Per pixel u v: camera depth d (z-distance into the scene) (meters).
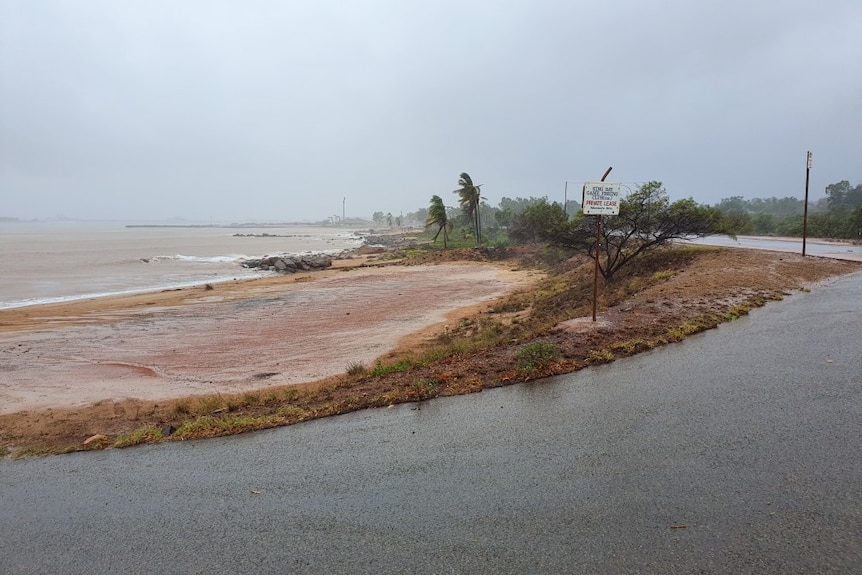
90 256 61.31
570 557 3.21
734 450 4.47
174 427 6.71
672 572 3.00
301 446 5.49
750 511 3.56
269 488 4.55
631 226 19.14
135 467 5.35
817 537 3.23
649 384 6.41
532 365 7.41
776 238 37.59
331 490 4.39
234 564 3.43
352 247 90.56
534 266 38.38
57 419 8.36
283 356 13.24
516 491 4.09
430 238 98.19
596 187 9.67
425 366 8.80
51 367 12.88
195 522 4.05
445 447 5.09
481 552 3.33
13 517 4.39
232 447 5.68
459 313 19.47
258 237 142.00
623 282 17.81
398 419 6.04
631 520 3.56
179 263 53.31
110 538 3.91
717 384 6.18
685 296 12.18
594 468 4.36
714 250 20.56
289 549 3.56
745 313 10.16
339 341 14.91
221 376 11.45
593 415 5.56
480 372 7.59
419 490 4.26
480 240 65.50
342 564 3.33
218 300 25.03
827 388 5.78
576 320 10.66
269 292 27.89
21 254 63.56
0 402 9.95
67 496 4.75
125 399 9.80
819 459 4.21
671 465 4.30
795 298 11.60
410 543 3.51
